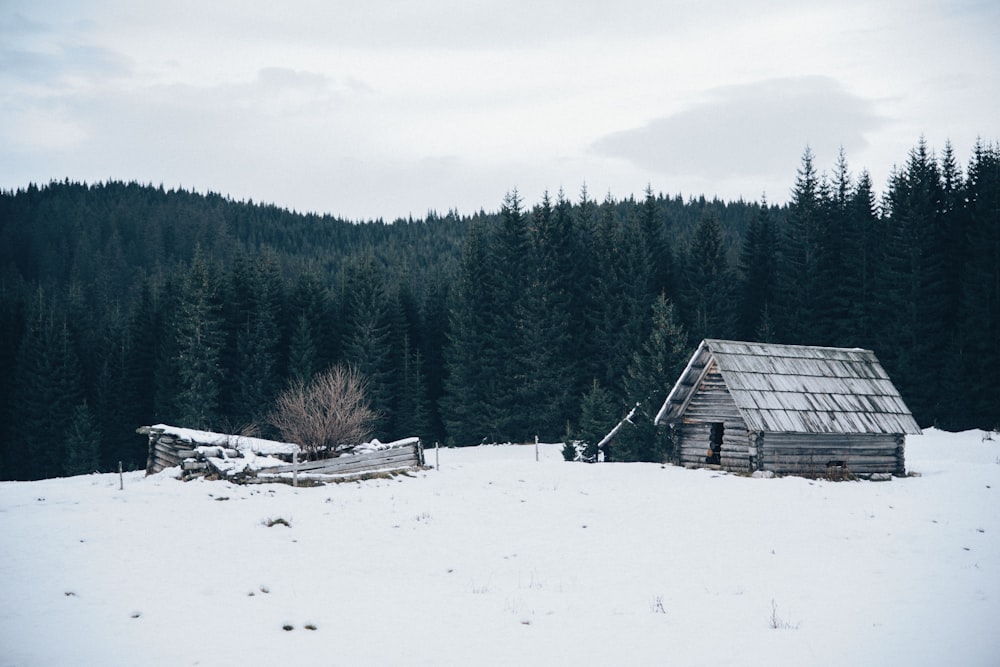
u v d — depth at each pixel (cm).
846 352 3125
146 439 6506
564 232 6731
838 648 1063
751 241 6838
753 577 1464
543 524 1945
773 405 2717
